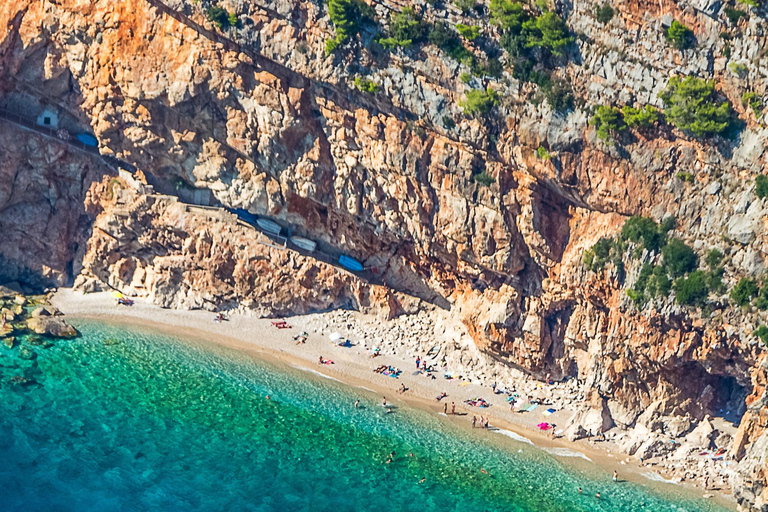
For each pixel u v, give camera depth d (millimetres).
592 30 99000
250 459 98188
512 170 104438
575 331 108938
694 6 96750
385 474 98812
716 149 98375
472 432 105688
